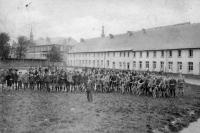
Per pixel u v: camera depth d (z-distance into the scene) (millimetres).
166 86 19953
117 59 62219
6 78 20625
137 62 55562
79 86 23391
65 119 11336
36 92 20453
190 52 43500
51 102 15758
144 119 12023
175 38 48625
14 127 9805
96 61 71125
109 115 12539
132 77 21984
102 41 73875
